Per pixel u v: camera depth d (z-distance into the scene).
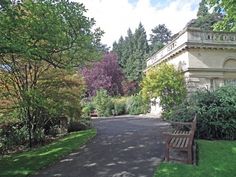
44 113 15.03
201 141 11.10
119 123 20.92
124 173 7.88
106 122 22.61
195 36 22.11
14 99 13.84
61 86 14.53
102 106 34.66
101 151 10.62
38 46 8.88
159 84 20.97
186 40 22.00
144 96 22.20
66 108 15.06
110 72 48.84
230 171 7.75
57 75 14.13
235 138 11.76
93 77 46.28
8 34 7.85
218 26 15.03
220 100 12.23
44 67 13.71
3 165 9.65
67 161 9.50
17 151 13.22
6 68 12.80
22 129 14.91
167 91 20.98
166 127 16.14
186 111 12.36
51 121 17.34
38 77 13.81
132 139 12.64
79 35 10.06
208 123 11.88
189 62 22.03
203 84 22.05
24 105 12.53
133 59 55.16
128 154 9.91
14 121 14.73
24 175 8.23
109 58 50.03
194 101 12.70
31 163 9.52
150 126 17.33
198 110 12.10
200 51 22.31
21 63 12.78
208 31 22.36
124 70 54.75
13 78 13.27
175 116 12.55
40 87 13.89
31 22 8.33
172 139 9.50
